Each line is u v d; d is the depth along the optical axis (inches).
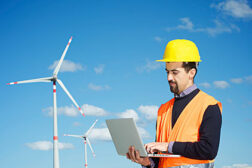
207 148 130.3
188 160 137.0
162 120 156.9
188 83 149.2
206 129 134.6
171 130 147.9
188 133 138.9
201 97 144.5
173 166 139.6
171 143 135.9
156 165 151.9
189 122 140.3
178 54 147.0
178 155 135.8
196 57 150.2
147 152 141.4
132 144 142.6
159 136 156.9
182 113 144.6
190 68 147.9
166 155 136.6
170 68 148.4
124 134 143.3
